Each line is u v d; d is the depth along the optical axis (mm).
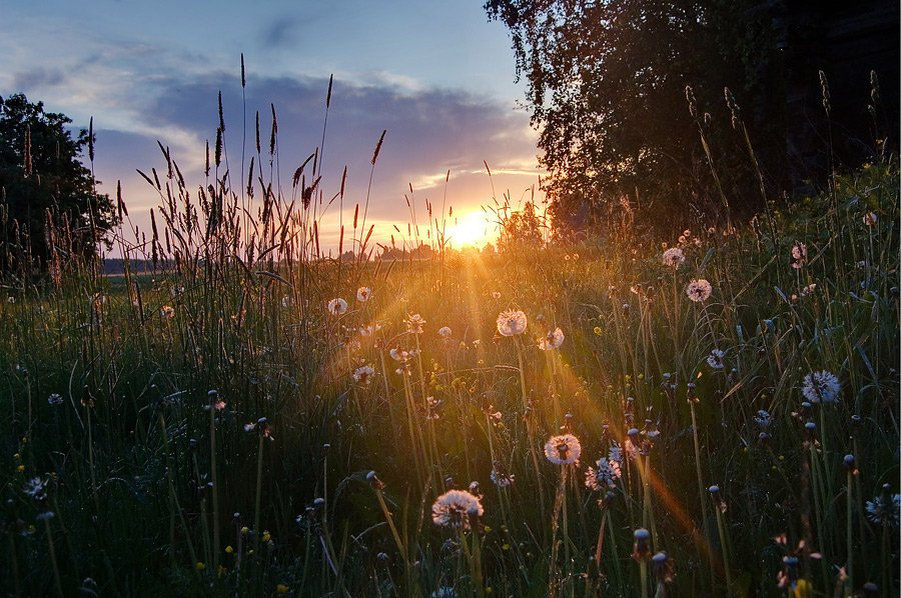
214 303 3660
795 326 3432
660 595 1385
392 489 2922
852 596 1652
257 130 3938
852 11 13797
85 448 3426
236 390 3229
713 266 4785
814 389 2193
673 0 16062
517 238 7492
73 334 4762
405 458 3070
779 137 14719
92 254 4805
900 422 2490
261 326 3758
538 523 2541
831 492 2186
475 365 4188
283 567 2416
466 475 2969
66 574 2244
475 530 1717
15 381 4316
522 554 2400
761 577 2197
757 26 14820
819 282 3766
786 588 1984
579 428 3150
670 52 16266
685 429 3000
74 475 2914
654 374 3611
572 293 5227
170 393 3820
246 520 2740
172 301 4238
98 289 4883
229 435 2998
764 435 2594
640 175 15930
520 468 2852
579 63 18422
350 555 2473
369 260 4969
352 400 3551
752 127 15328
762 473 2582
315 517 2250
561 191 18156
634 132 16719
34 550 2266
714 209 6234
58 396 3533
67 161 22781
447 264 6574
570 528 2477
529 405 2820
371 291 5027
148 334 4566
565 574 2141
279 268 4023
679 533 2438
